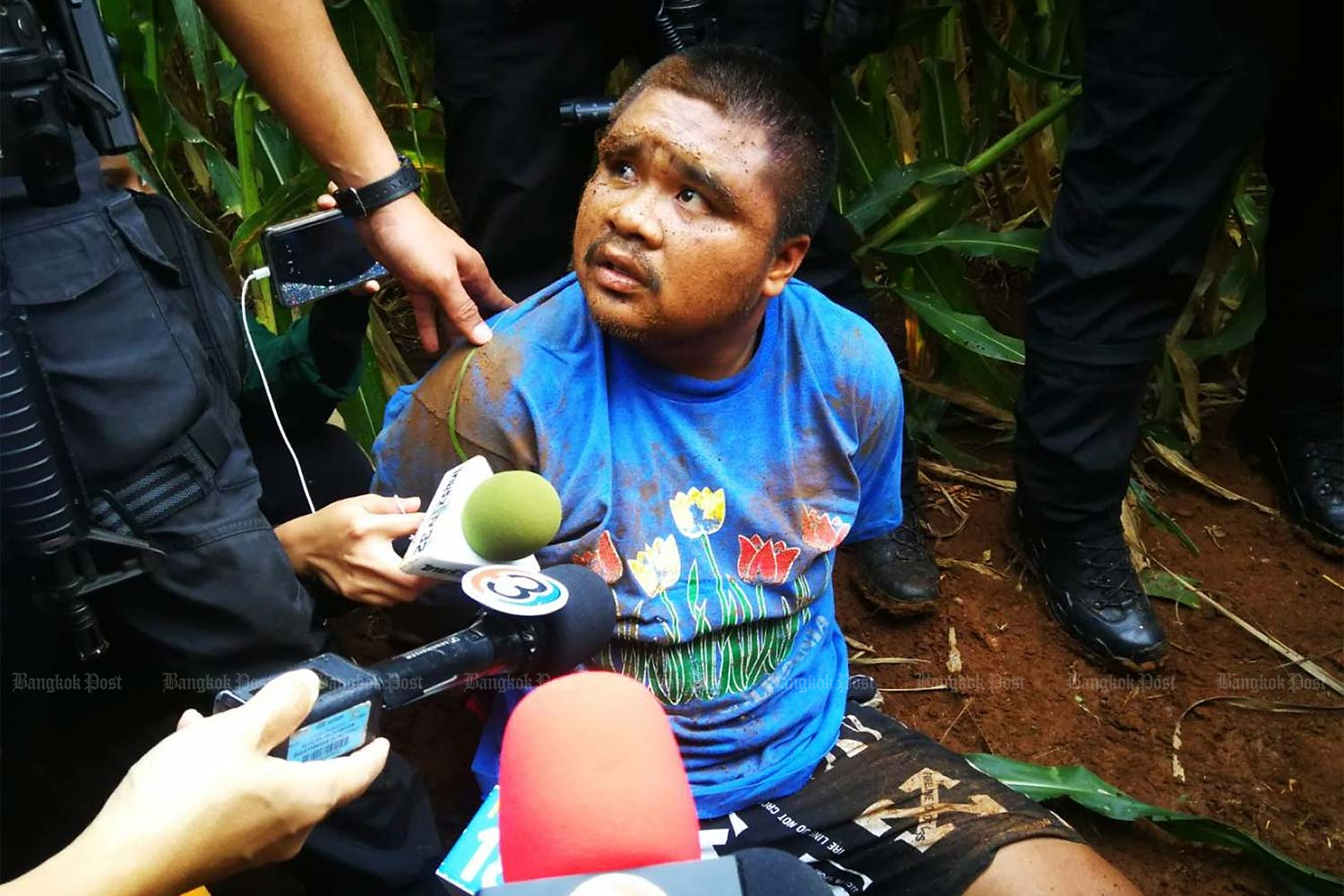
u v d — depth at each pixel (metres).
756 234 1.40
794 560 1.64
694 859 0.79
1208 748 2.30
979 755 2.14
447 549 1.30
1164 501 2.87
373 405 2.48
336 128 1.59
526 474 1.31
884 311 3.35
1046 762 2.27
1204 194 2.19
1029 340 2.43
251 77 1.60
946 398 2.93
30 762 1.68
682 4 2.14
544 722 0.82
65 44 1.30
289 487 1.98
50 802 1.73
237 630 1.47
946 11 2.77
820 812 1.70
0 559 1.33
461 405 1.55
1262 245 3.12
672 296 1.40
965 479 2.89
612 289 1.41
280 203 2.38
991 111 3.00
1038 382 2.41
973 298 3.22
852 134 2.85
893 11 2.29
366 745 1.11
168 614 1.46
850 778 1.74
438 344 1.70
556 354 1.54
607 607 1.34
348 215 1.63
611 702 0.82
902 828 1.69
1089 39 2.21
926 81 2.92
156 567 1.40
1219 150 2.17
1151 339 2.33
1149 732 2.33
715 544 1.60
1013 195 3.68
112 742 1.71
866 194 2.76
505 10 2.21
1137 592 2.45
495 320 1.62
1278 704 2.38
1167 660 2.46
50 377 1.33
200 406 1.43
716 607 1.61
